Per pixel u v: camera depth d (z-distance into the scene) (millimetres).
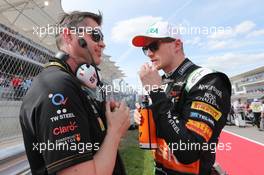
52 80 1018
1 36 4363
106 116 1183
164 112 1350
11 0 9734
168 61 1610
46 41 8070
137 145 8094
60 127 951
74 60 1270
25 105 1072
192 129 1319
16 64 4000
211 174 1519
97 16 1325
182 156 1314
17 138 3371
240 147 8703
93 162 999
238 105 17516
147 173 5078
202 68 1501
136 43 1658
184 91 1495
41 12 10789
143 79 1424
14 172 2176
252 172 5680
